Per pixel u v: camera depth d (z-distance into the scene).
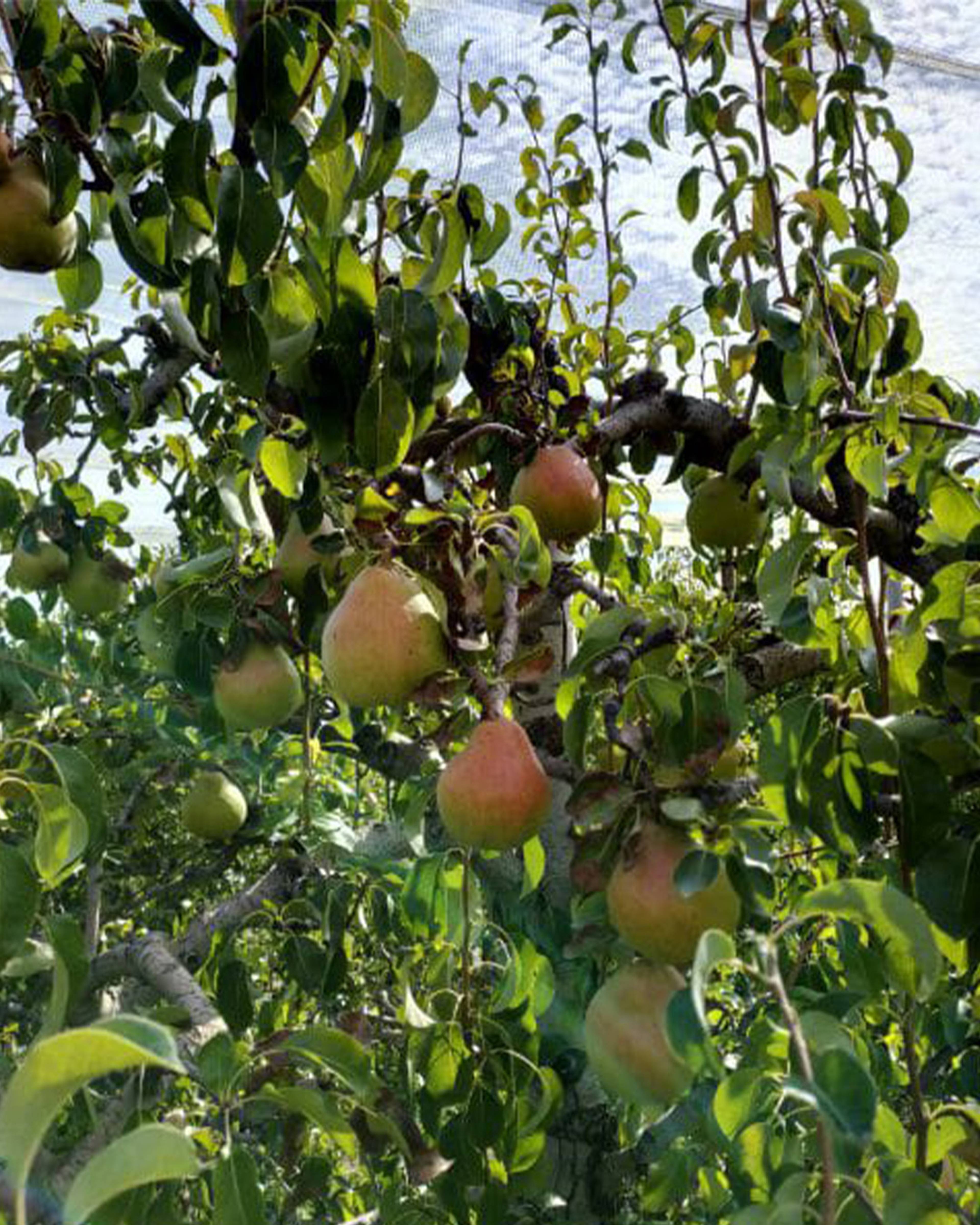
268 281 1.11
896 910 0.79
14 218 1.27
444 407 1.71
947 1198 0.85
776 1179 0.97
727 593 2.03
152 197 1.14
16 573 2.17
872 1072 1.54
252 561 1.74
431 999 1.43
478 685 1.07
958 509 1.26
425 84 1.06
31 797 1.13
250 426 1.83
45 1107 0.63
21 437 2.68
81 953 1.08
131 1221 1.04
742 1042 1.88
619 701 1.01
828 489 1.56
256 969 2.76
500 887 1.89
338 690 1.10
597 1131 1.84
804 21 1.72
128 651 2.67
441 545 1.11
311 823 2.09
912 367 1.58
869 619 1.26
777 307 1.30
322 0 1.03
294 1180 1.90
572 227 2.48
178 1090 1.71
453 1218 1.41
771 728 1.08
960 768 1.20
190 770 2.56
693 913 0.93
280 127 1.00
